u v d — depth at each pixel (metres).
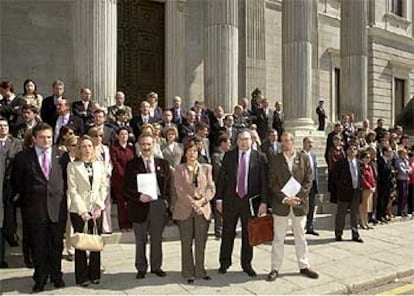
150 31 18.33
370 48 26.58
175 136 9.73
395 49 28.02
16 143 7.93
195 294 6.66
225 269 7.72
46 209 6.74
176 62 18.69
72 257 8.38
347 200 10.30
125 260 8.32
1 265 7.88
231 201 7.67
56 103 10.02
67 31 16.27
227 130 11.66
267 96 21.61
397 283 7.83
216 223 10.11
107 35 11.45
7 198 7.71
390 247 9.90
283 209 7.48
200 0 19.47
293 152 7.69
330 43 25.08
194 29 19.34
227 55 14.15
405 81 29.09
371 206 12.03
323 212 12.93
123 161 9.38
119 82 17.42
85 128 9.80
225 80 14.12
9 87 9.54
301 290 6.98
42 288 6.71
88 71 11.30
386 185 12.76
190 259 7.25
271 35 21.84
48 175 6.83
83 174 7.02
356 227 10.42
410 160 14.30
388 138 13.67
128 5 17.78
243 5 20.33
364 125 16.55
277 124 14.80
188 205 7.27
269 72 21.73
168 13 18.62
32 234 6.73
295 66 16.70
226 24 14.15
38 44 15.78
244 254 7.66
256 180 7.64
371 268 8.25
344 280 7.50
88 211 7.00
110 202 9.53
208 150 10.82
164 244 9.57
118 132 9.50
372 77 26.59
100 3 11.36
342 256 9.05
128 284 7.04
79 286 6.92
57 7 16.14
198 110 12.08
